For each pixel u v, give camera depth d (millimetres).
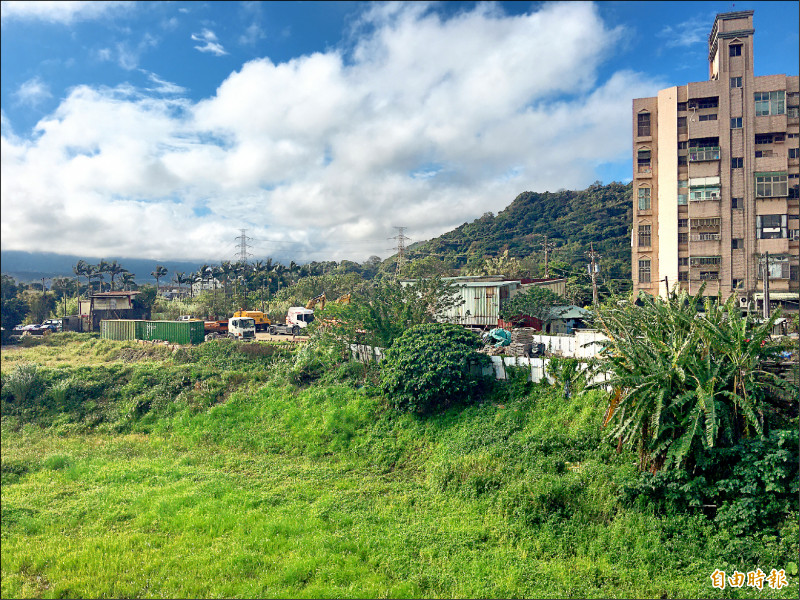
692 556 8938
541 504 10906
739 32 37906
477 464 13188
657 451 10148
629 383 10727
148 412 20859
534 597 8180
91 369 24734
